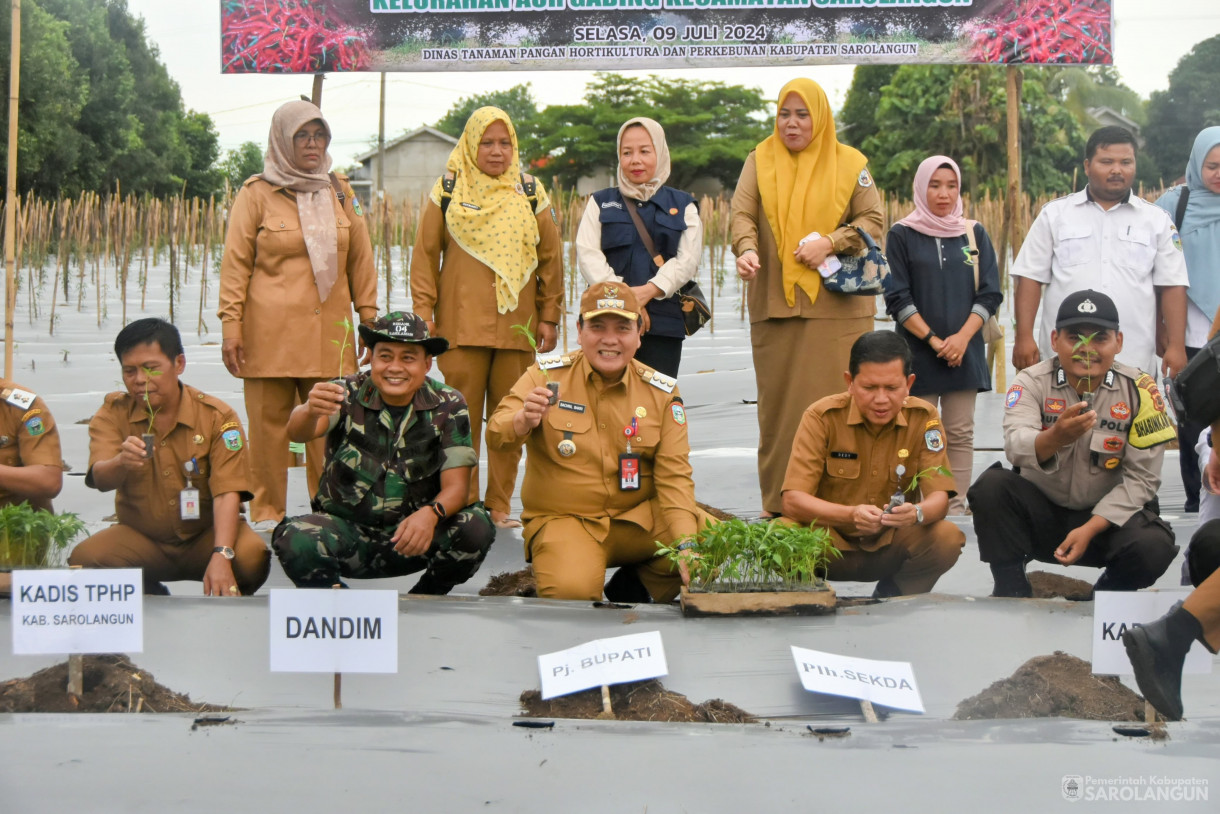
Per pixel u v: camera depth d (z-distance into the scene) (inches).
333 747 101.7
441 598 133.0
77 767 97.5
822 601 127.3
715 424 270.8
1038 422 152.7
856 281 186.2
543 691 111.9
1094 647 110.9
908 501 154.2
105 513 192.5
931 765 98.6
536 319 199.6
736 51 229.8
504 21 230.1
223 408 147.9
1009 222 262.4
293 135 184.9
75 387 304.0
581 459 147.6
